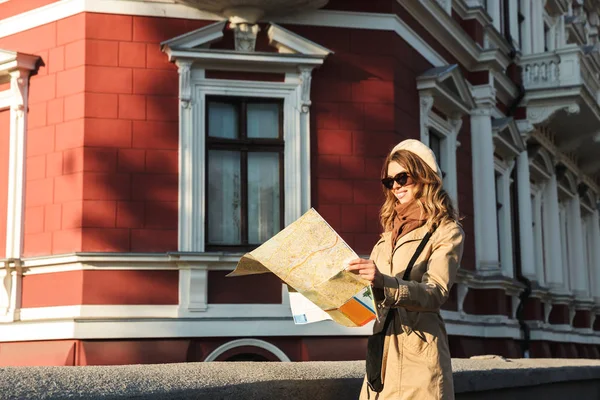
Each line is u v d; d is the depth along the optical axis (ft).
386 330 10.96
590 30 90.02
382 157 39.01
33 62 37.76
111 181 35.81
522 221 57.31
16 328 35.83
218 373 12.12
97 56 36.58
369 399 11.24
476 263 48.55
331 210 37.88
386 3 40.11
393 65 39.83
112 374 10.75
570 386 23.71
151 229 35.81
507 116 56.34
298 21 38.81
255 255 10.26
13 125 37.70
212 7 37.29
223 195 37.35
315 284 9.93
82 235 35.27
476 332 46.65
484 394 18.31
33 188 37.09
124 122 36.29
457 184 47.55
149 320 34.83
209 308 35.53
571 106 55.31
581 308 74.18
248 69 37.58
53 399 8.80
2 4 39.11
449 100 44.45
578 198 77.20
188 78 36.73
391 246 11.48
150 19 37.17
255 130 37.96
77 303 34.78
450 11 47.78
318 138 38.22
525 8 65.00
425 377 10.62
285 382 12.37
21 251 36.94
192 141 36.60
